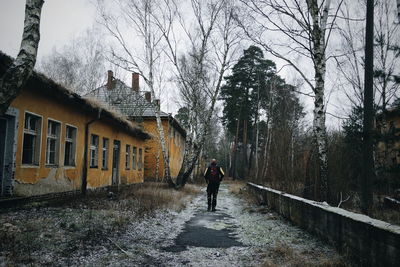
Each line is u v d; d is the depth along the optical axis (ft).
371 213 27.73
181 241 23.91
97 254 18.72
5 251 17.12
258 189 49.21
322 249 20.53
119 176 64.44
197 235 26.20
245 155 147.64
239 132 155.74
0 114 16.12
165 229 27.91
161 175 97.60
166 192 53.21
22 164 32.40
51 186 37.40
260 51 132.87
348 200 35.40
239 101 139.13
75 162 43.91
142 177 85.40
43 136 35.65
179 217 35.45
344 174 36.45
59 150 39.37
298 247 21.40
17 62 16.63
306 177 35.50
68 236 21.15
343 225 19.04
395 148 21.27
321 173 32.60
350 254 17.79
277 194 36.52
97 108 46.06
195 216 36.88
